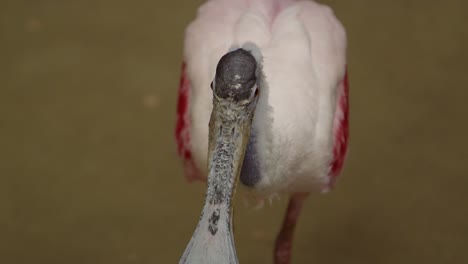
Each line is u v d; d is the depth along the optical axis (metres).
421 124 8.13
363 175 7.68
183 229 7.24
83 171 7.65
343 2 9.37
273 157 5.35
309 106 5.48
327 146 5.68
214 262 4.30
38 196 7.40
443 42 9.05
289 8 5.85
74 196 7.43
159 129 8.05
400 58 8.82
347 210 7.44
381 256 7.09
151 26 9.09
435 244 7.16
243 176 5.39
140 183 7.60
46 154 7.75
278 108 5.36
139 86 8.43
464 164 7.78
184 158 6.08
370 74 8.62
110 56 8.73
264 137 5.25
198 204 7.45
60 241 7.07
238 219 7.45
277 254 6.60
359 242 7.19
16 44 8.80
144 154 7.83
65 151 7.80
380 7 9.37
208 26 5.92
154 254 7.04
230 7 5.95
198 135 5.72
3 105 8.15
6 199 7.35
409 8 9.38
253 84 4.53
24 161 7.67
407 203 7.48
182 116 6.05
